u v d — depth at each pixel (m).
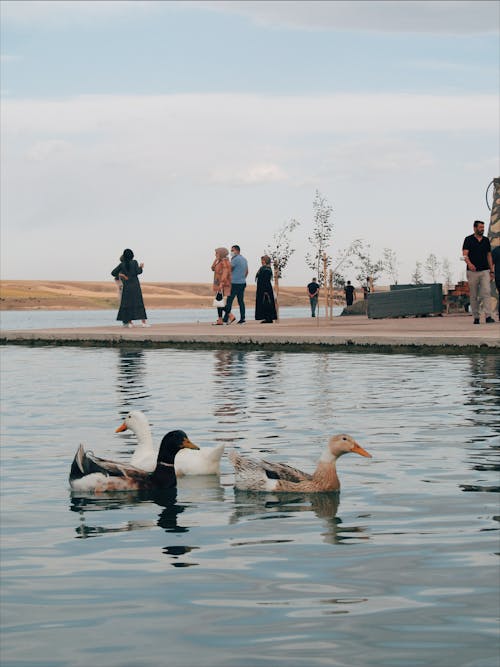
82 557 6.43
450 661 4.55
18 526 7.34
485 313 30.06
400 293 39.81
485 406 13.77
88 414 13.70
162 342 28.11
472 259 29.86
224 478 9.35
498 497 8.09
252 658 4.62
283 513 7.73
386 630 4.96
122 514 7.77
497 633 4.89
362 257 74.75
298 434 11.61
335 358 22.81
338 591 5.61
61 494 8.55
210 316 98.88
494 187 31.80
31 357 25.06
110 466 8.80
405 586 5.67
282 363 21.66
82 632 4.98
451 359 21.83
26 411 14.08
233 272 35.66
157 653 4.69
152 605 5.40
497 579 5.77
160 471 8.90
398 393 15.49
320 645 4.77
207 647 4.76
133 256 34.19
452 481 8.80
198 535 7.03
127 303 34.00
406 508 7.77
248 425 12.38
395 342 24.28
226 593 5.60
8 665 4.56
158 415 13.45
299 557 6.36
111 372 20.22
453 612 5.21
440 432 11.59
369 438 11.23
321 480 8.55
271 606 5.36
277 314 38.47
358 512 7.68
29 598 5.55
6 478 9.23
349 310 55.00
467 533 6.89
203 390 16.44
